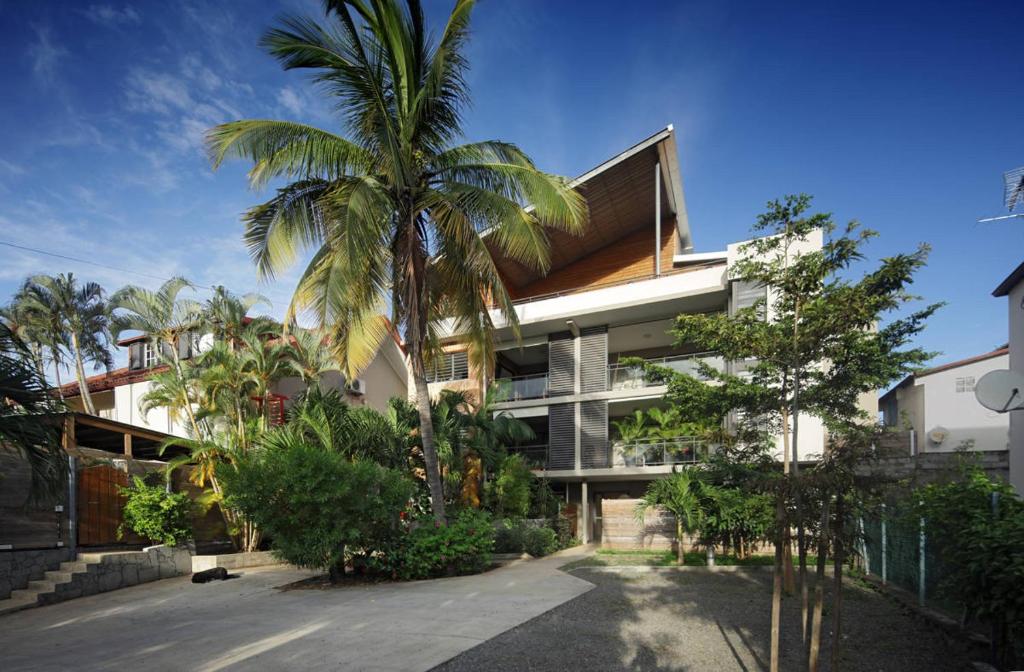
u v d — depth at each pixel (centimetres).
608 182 2281
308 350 1941
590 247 2680
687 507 1400
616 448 2297
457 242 1441
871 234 813
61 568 1244
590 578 1248
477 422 2039
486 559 1386
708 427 1157
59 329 2383
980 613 564
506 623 814
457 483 1894
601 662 640
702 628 783
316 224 1425
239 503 1191
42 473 855
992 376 854
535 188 1382
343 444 1555
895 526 996
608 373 2403
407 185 1413
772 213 909
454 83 1429
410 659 658
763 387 937
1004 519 572
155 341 1877
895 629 760
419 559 1263
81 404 2594
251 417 1761
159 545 1455
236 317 1908
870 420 924
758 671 604
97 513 1363
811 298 817
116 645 777
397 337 2558
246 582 1309
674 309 2272
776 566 531
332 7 1259
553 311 2433
